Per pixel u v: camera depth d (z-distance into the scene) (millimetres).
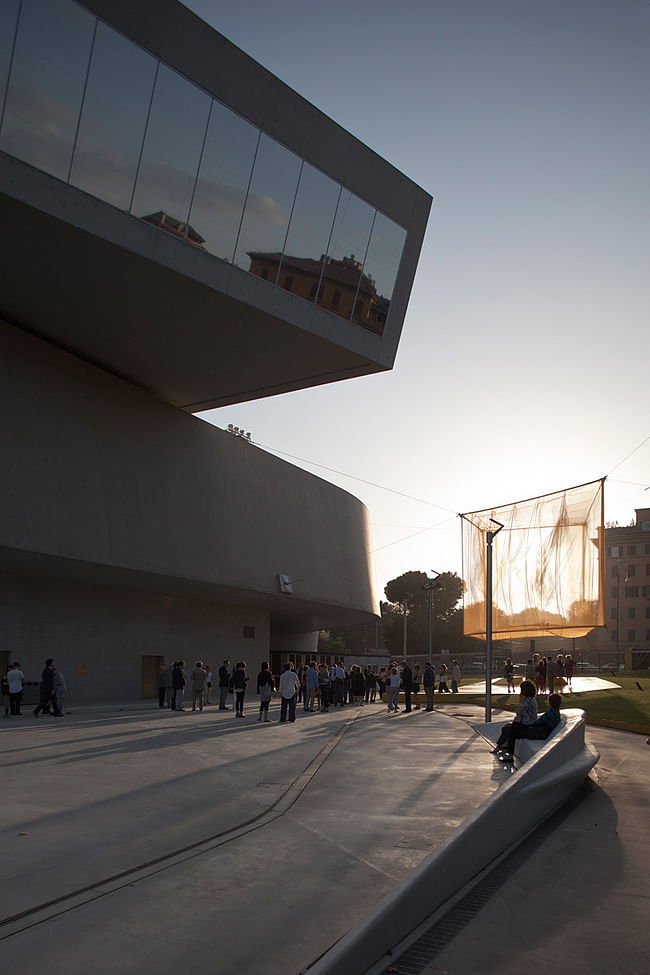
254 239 23297
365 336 27109
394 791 10938
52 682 23266
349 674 34656
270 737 17812
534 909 6098
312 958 4953
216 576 32562
